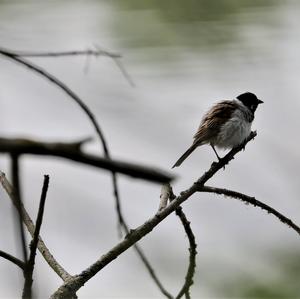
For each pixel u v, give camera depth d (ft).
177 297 13.96
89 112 9.19
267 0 72.38
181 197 13.85
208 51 67.41
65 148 5.51
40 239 13.17
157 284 10.80
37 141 5.52
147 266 10.80
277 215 15.10
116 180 9.43
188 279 13.98
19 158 5.85
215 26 68.69
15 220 6.47
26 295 9.22
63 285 12.46
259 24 71.05
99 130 9.16
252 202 14.85
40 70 9.19
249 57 68.44
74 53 11.30
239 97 30.50
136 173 5.45
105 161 5.49
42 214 9.52
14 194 6.33
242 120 29.45
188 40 67.62
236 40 69.21
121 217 9.46
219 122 29.07
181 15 68.54
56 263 12.96
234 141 29.37
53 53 10.66
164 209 13.46
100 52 12.05
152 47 66.95
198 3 69.15
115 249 12.73
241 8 71.05
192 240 14.11
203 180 14.25
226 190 14.65
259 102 30.71
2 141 5.50
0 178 11.80
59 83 9.24
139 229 13.04
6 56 9.18
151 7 69.15
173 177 5.45
